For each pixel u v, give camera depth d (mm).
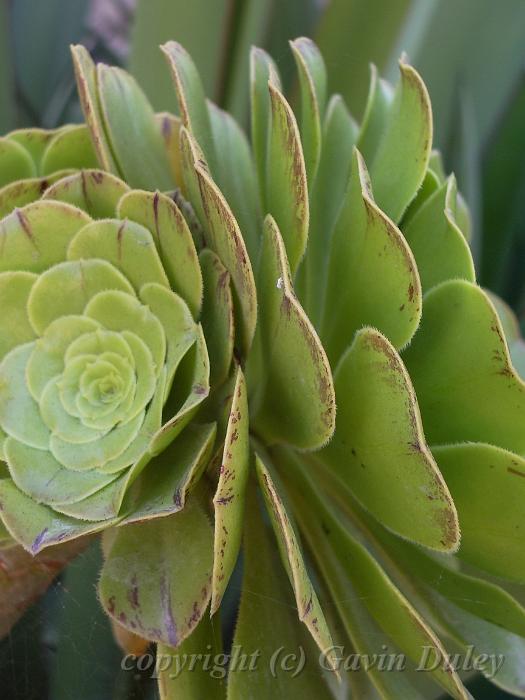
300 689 315
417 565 335
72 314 318
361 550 315
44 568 323
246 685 308
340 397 313
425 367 319
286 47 489
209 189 287
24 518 299
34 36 553
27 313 318
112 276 315
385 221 295
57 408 312
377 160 341
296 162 297
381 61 467
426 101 316
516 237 538
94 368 313
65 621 324
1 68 468
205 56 464
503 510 311
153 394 309
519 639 334
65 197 322
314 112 332
